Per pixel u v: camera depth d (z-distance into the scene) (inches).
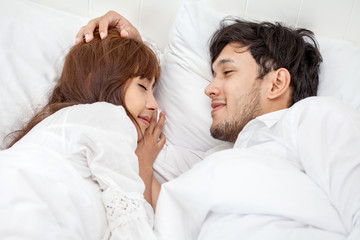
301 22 47.0
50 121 27.1
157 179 36.5
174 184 26.6
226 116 34.8
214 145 40.0
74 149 25.1
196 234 27.1
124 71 33.3
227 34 36.6
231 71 35.4
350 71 39.4
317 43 40.7
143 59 35.0
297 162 27.5
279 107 35.0
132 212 24.2
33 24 40.8
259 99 34.5
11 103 36.5
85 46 35.5
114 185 24.8
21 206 21.3
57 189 22.9
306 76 36.1
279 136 28.7
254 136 31.9
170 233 25.6
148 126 36.9
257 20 45.6
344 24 46.8
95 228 23.8
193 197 25.6
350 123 24.6
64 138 25.3
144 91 35.5
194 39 41.3
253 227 23.3
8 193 21.5
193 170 27.2
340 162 23.1
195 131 39.9
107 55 33.6
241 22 37.6
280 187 24.1
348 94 38.6
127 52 34.4
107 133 26.1
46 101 37.0
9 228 20.5
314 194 23.8
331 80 39.1
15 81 37.3
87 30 37.0
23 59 38.7
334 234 22.2
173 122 40.6
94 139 25.6
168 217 26.1
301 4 46.1
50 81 38.6
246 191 24.2
